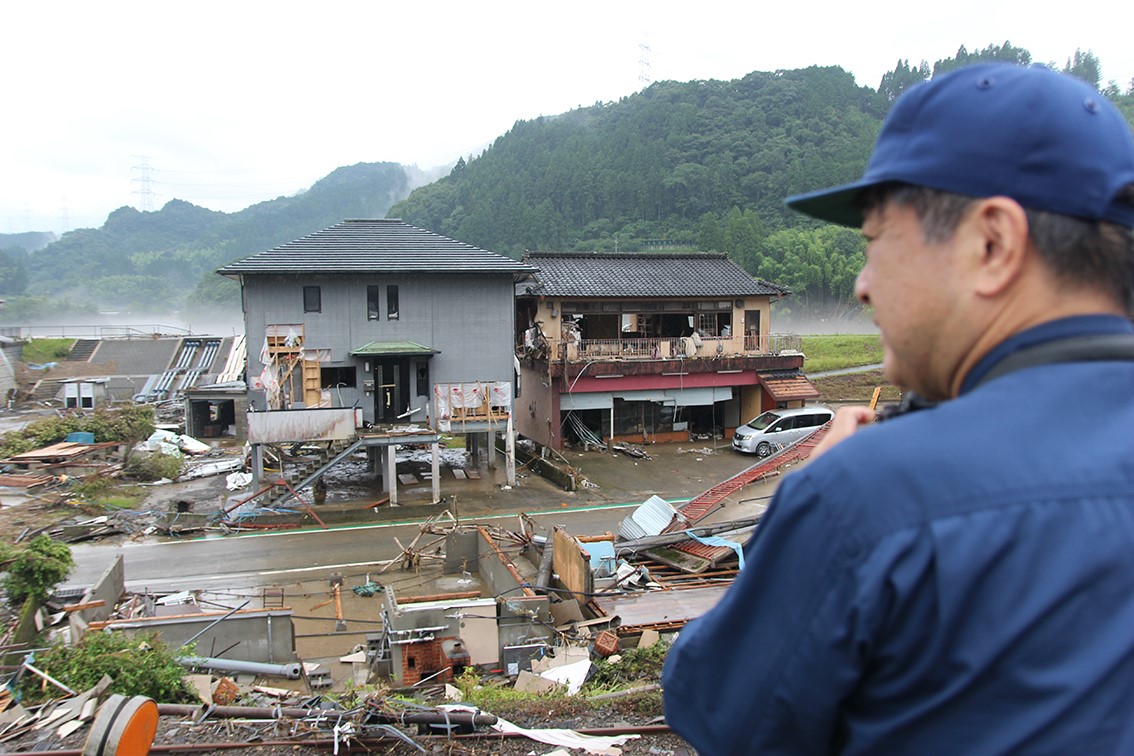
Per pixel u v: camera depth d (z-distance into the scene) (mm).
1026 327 1099
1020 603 897
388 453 21203
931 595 922
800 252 59062
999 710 908
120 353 41562
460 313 23891
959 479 958
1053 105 1071
